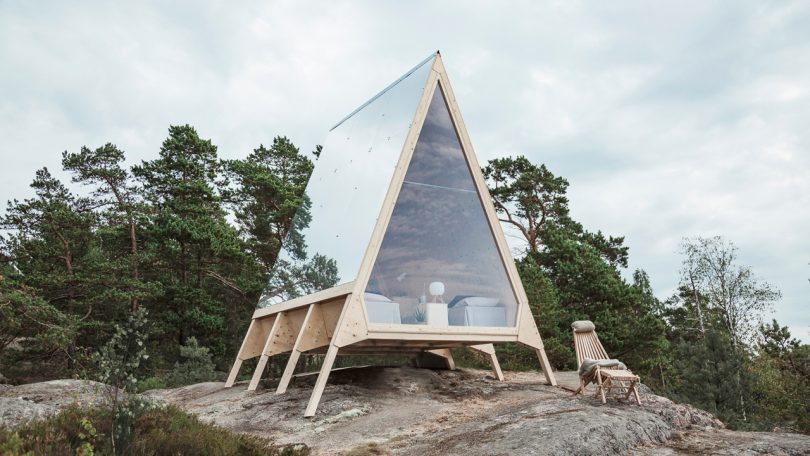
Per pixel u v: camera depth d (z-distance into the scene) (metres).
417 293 12.48
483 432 8.49
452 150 13.58
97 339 27.48
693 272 41.19
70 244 28.34
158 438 7.14
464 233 13.39
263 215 33.78
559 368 23.95
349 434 9.56
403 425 9.90
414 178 12.90
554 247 31.59
